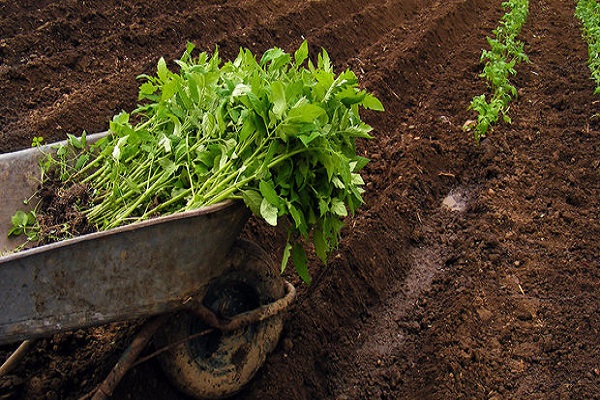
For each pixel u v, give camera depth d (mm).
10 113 2928
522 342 2328
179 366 1979
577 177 3057
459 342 2305
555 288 2506
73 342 2137
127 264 1749
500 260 2605
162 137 2014
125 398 2018
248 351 2090
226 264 2035
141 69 3230
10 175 2021
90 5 3701
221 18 3873
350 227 2639
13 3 3561
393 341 2379
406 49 3893
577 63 4344
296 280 2461
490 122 3334
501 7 5258
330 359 2303
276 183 1883
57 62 3199
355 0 4613
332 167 1854
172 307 1850
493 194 2900
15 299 1681
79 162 2066
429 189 2926
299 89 1850
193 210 1764
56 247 1669
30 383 2047
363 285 2500
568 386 2188
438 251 2693
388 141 3178
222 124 1914
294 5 4367
